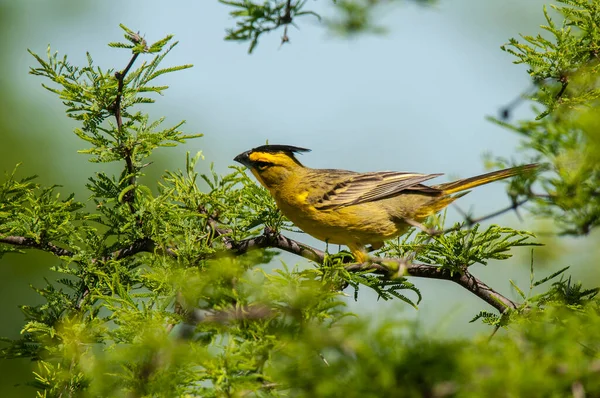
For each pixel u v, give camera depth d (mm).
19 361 17219
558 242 14938
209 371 8336
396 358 6887
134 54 11086
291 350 7715
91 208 18578
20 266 18281
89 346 10898
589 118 7547
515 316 11344
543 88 11578
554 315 8961
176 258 11750
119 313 10078
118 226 12047
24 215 11758
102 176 12203
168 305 10016
